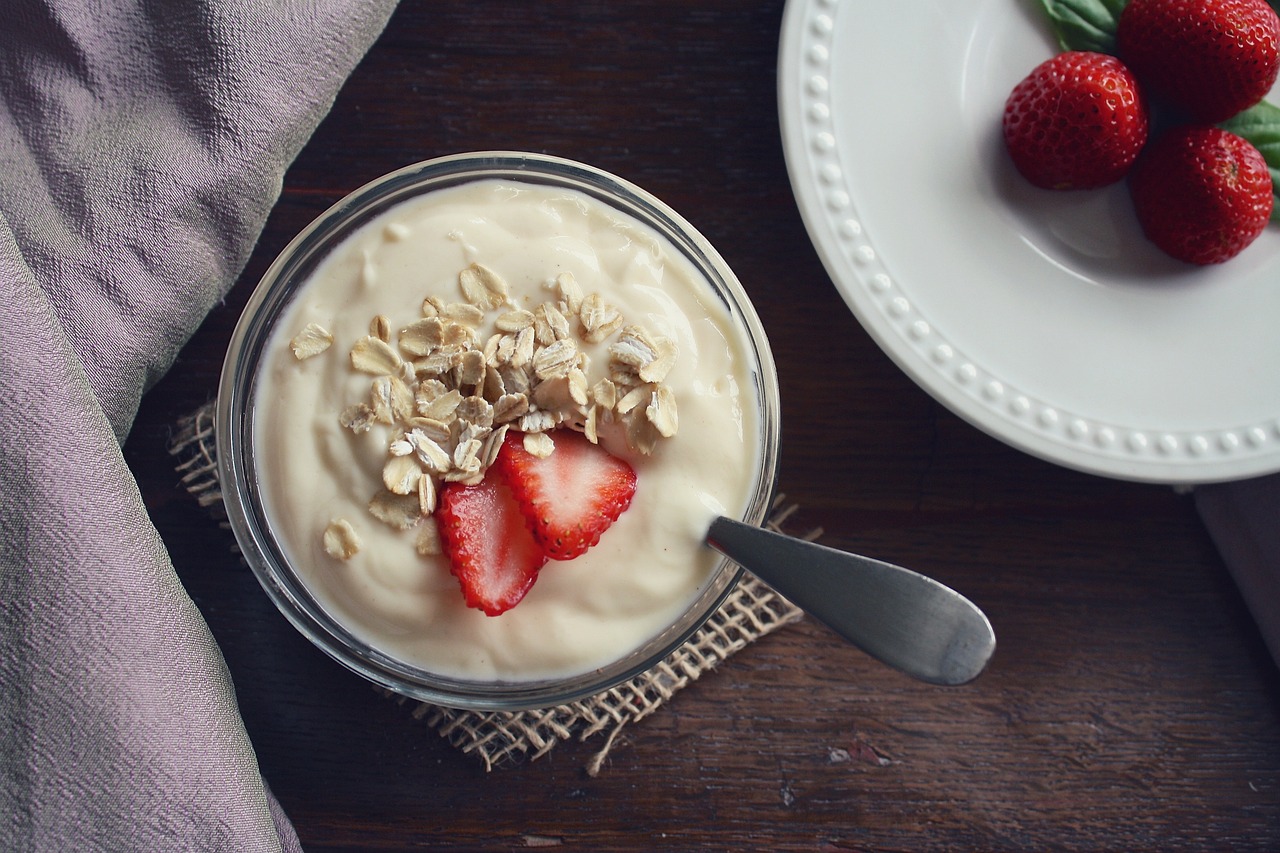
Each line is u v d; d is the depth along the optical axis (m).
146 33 0.36
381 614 0.35
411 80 0.40
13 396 0.34
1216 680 0.41
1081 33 0.39
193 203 0.37
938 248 0.39
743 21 0.40
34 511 0.34
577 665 0.35
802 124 0.38
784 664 0.40
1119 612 0.41
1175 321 0.39
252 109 0.37
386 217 0.36
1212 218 0.38
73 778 0.34
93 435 0.35
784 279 0.40
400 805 0.40
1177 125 0.39
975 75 0.39
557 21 0.40
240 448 0.36
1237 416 0.39
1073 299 0.39
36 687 0.34
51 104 0.36
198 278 0.37
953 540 0.41
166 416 0.40
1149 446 0.38
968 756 0.40
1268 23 0.38
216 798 0.35
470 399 0.35
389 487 0.34
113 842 0.34
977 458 0.41
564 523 0.34
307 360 0.35
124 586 0.35
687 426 0.35
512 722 0.40
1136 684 0.41
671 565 0.35
